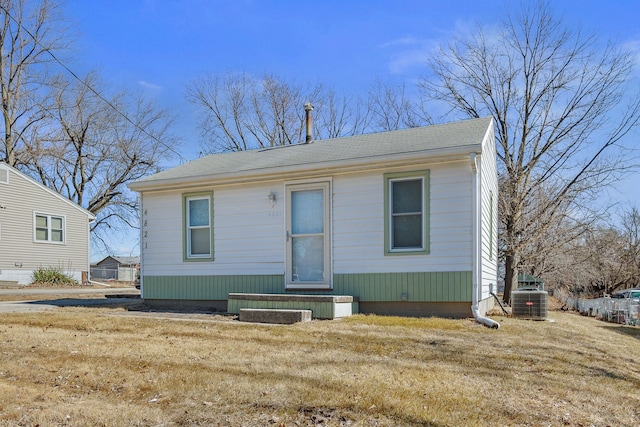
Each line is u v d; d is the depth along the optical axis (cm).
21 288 2098
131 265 5347
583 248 2195
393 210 996
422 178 970
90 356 614
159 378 525
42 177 3216
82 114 3225
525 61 2006
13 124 3033
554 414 452
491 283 1298
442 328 809
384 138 1243
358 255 1016
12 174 2297
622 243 2869
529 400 484
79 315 972
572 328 970
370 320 880
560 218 2017
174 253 1204
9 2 2902
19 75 3028
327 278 1037
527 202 1983
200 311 1095
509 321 966
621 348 831
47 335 745
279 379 519
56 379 526
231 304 1030
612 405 495
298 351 646
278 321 890
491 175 1337
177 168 1321
